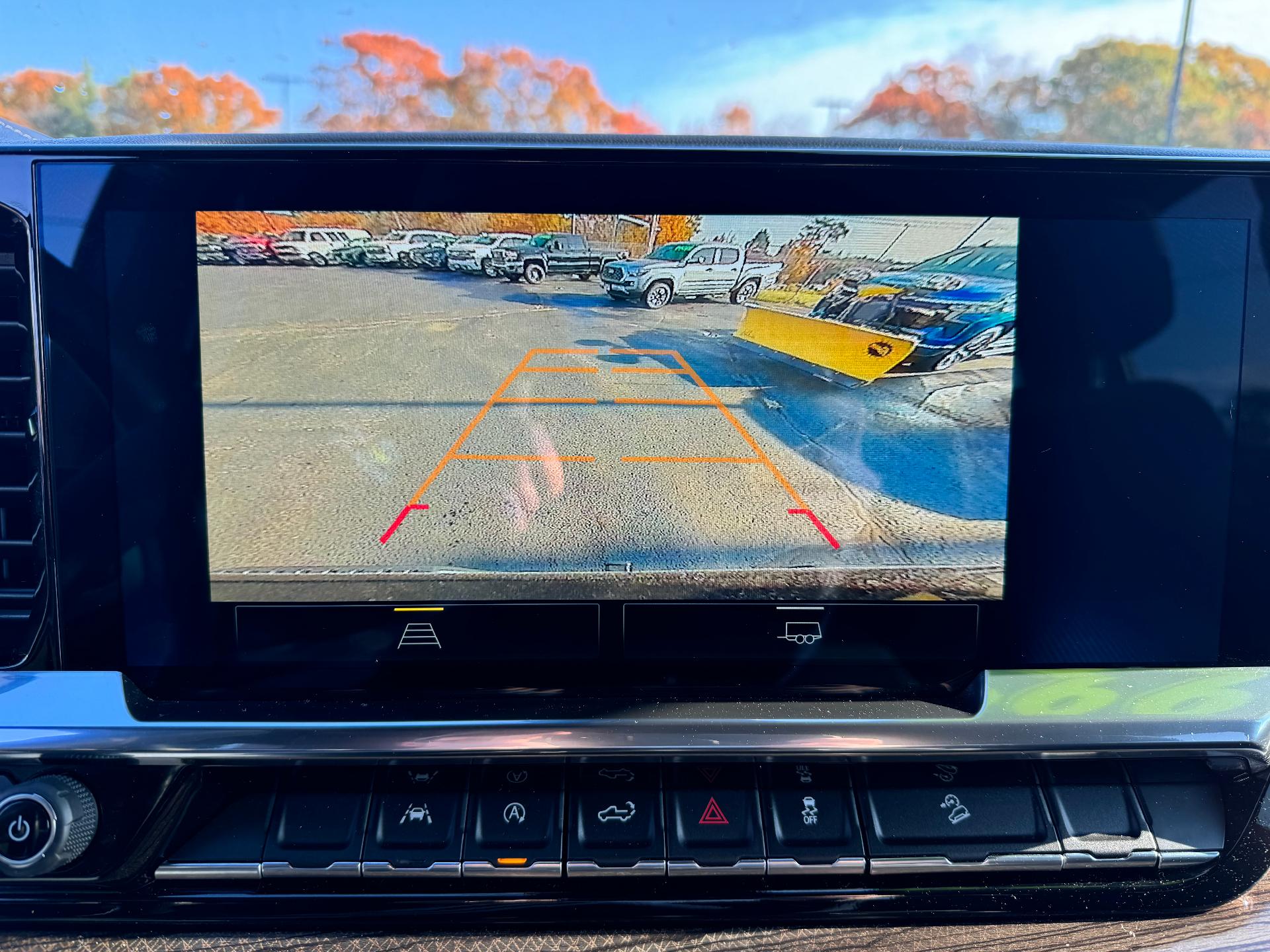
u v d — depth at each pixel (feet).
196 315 2.45
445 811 2.54
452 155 2.46
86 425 2.43
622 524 2.61
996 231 2.50
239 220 2.44
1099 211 2.49
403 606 2.58
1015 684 2.60
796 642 2.64
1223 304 2.51
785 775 2.64
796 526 2.61
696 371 2.56
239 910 2.47
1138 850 2.57
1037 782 2.66
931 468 2.58
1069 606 2.59
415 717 2.53
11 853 2.33
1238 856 2.62
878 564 2.61
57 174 2.38
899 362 2.54
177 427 2.47
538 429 2.57
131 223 2.41
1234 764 2.64
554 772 2.62
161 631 2.52
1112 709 2.59
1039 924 2.56
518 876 2.49
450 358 2.54
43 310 2.39
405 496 2.57
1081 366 2.52
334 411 2.52
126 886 2.48
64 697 2.48
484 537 2.59
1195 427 2.53
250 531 2.52
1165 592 2.58
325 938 2.51
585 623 2.62
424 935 2.52
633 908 2.52
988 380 2.55
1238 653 2.57
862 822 2.57
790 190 2.48
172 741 2.46
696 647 2.63
